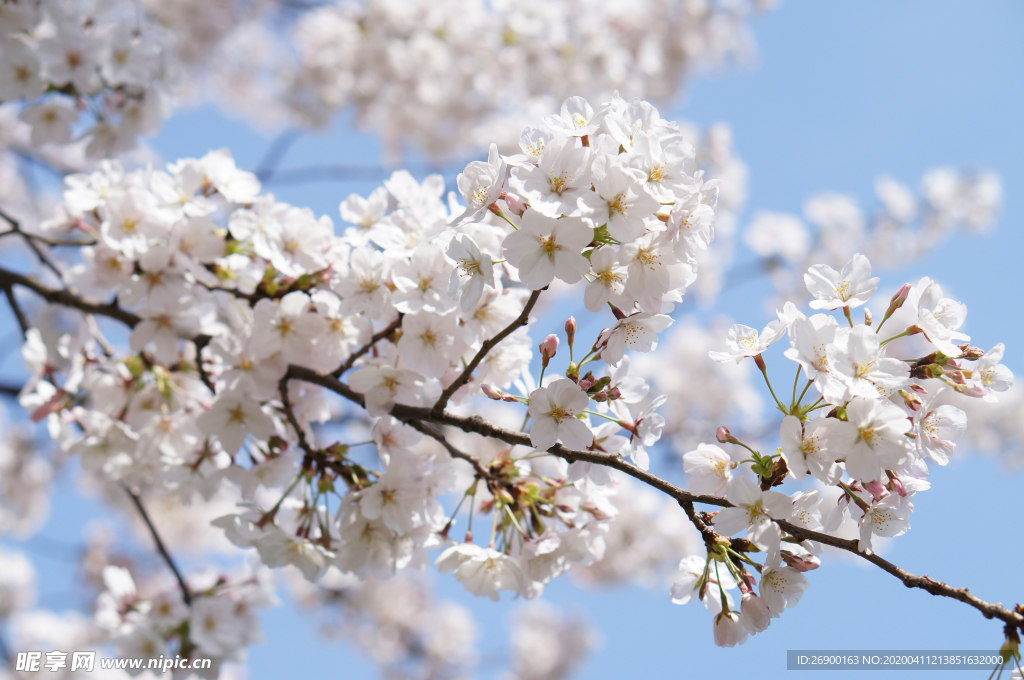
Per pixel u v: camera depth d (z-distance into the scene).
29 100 4.20
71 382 3.59
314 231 3.35
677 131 2.39
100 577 7.92
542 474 3.30
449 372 3.17
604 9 9.21
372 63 9.72
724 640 2.47
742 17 11.09
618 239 2.28
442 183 3.48
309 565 3.03
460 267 2.59
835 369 2.28
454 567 2.96
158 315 3.41
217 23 10.75
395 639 9.43
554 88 9.00
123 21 4.22
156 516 8.41
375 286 3.03
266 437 3.35
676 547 8.64
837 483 2.26
